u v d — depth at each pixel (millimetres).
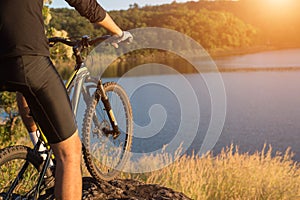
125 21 137625
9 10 2092
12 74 2113
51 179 2822
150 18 179250
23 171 2699
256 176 8766
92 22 2686
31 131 2873
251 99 84062
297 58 193625
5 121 10742
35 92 2186
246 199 7906
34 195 2650
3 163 2520
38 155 2754
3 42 2090
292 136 45844
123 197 3299
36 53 2141
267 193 8320
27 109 2824
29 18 2135
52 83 2223
